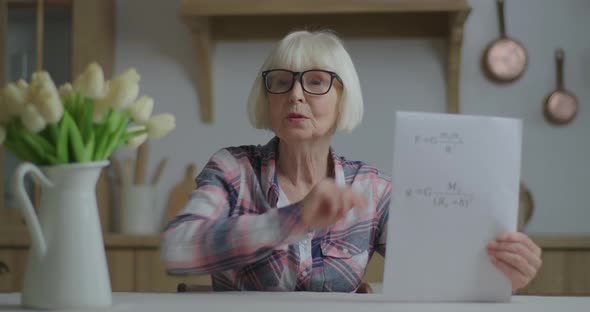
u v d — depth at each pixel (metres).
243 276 1.33
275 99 1.33
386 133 2.84
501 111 2.84
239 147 1.43
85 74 0.90
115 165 2.86
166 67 2.91
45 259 0.90
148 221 2.78
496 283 1.00
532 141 2.84
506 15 2.86
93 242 0.92
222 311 0.86
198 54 2.82
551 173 2.83
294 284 1.31
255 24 2.88
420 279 0.98
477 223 0.98
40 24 2.70
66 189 0.91
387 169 2.84
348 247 1.35
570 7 2.84
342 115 1.36
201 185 1.31
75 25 2.70
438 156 0.96
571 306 0.97
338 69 1.34
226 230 1.07
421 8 2.55
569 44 2.84
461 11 2.53
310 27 2.86
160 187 2.89
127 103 0.94
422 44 2.85
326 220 1.01
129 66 2.91
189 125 2.89
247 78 2.89
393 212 0.96
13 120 0.90
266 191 1.35
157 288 2.53
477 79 2.85
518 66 2.81
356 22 2.85
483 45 2.86
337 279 1.32
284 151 1.39
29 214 0.89
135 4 2.92
